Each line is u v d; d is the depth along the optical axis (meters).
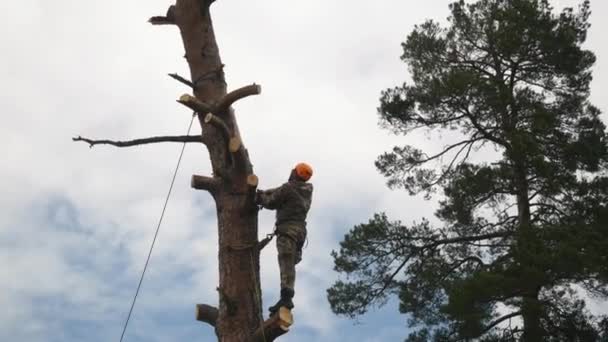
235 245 8.48
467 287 19.11
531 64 23.11
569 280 20.00
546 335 19.70
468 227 22.39
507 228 22.03
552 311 20.31
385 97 23.61
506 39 22.27
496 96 21.83
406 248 22.77
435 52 23.73
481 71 23.55
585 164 21.67
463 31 23.39
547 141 22.03
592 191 21.14
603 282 19.91
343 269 22.88
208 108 8.82
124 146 9.42
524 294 19.78
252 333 8.27
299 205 8.92
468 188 21.41
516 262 19.14
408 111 23.31
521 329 20.25
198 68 9.28
